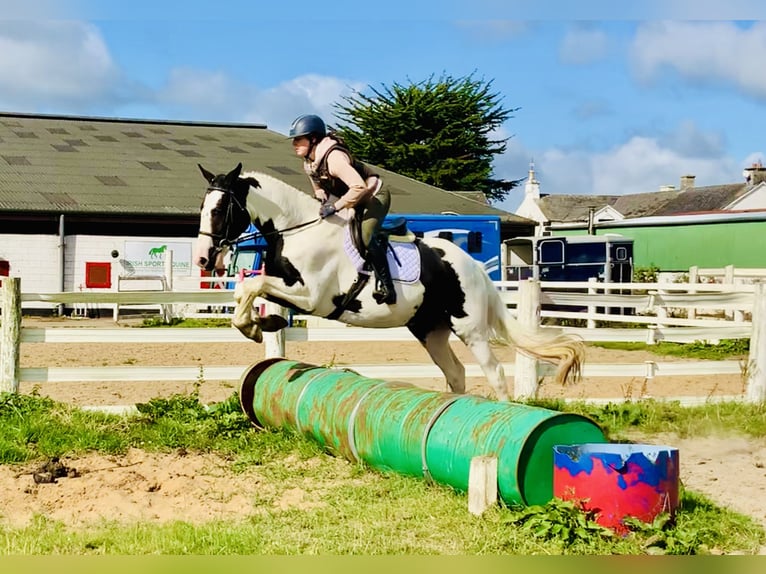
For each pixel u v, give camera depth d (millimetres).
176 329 9938
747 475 7918
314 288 8188
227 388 12219
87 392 11570
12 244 26609
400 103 53656
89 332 9711
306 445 8336
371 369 10172
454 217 24484
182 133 38875
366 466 7746
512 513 6223
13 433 8266
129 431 8797
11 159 30906
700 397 11234
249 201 8125
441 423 6973
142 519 6402
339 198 8273
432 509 6484
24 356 15781
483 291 9070
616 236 26125
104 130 37500
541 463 6316
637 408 10312
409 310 8672
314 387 8391
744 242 28969
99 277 27312
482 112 54219
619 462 5945
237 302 8242
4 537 5840
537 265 25984
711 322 18438
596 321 23062
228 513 6594
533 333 9234
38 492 7004
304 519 6336
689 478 7773
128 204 27594
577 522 5855
